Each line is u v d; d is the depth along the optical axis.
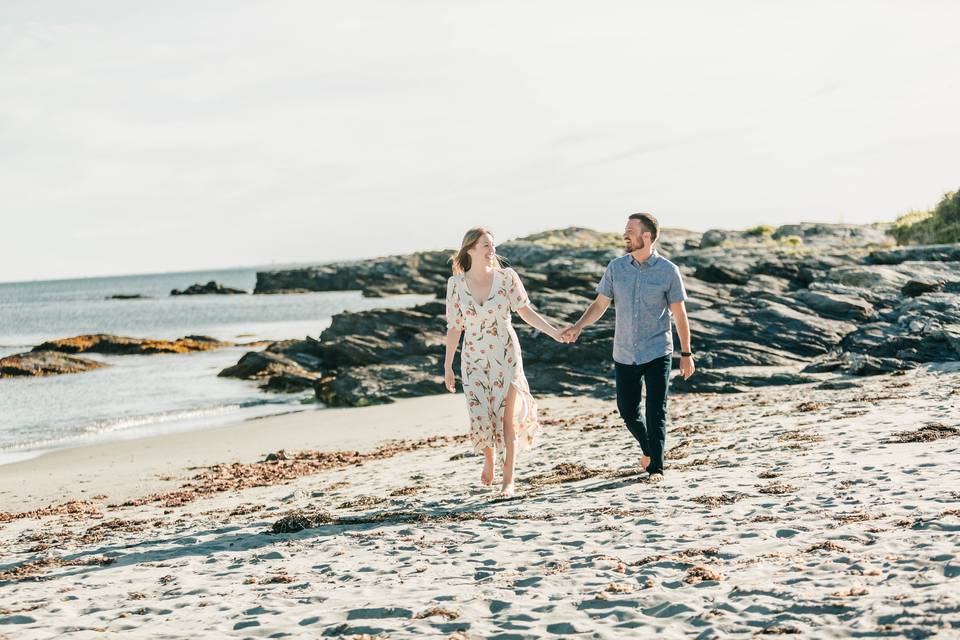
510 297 7.28
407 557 5.66
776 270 25.55
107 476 13.65
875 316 19.69
